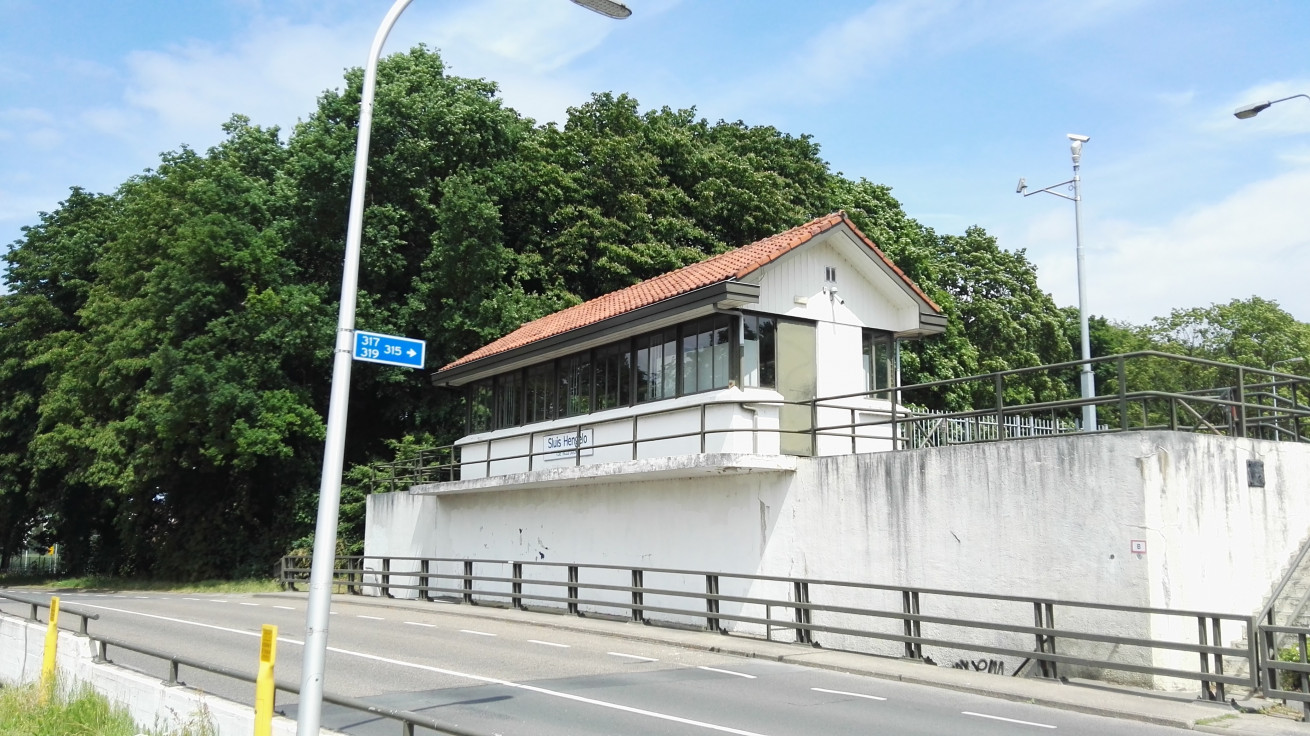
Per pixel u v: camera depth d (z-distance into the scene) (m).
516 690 12.66
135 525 41.44
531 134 41.69
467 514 26.98
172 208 37.12
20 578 48.34
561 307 36.47
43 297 43.31
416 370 36.28
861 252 20.73
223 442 33.03
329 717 11.13
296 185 37.00
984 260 47.12
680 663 15.18
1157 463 13.31
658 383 21.06
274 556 36.59
